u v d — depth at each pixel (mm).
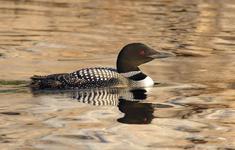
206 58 17875
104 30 21531
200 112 12375
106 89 13867
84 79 13719
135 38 20406
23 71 15539
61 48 18656
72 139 10469
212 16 24266
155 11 25094
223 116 12125
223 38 20922
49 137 10539
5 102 12555
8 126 11070
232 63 17219
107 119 11688
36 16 23391
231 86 14578
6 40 19375
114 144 10305
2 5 25469
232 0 27156
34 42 19281
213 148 10219
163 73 15867
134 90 13984
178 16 24188
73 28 21656
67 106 12461
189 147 10250
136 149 10086
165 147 10234
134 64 14469
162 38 20562
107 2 26875
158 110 12430
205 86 14586
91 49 18703
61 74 13781
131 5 26328
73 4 26312
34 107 12289
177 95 13672
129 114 12086
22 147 9992
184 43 19953
